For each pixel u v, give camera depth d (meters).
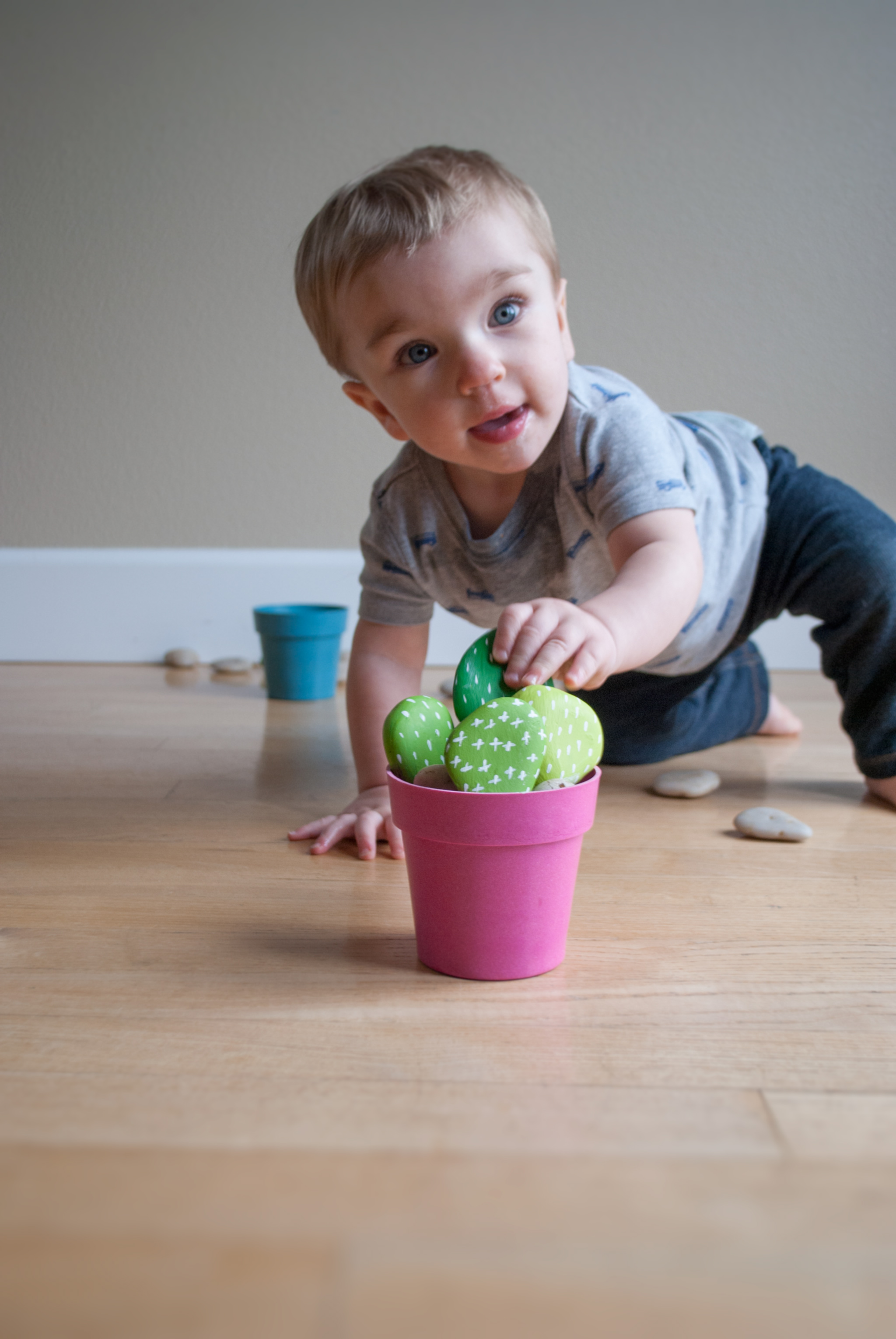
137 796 1.18
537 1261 0.42
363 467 2.05
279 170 1.96
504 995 0.69
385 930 0.80
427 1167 0.49
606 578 1.15
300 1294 0.40
